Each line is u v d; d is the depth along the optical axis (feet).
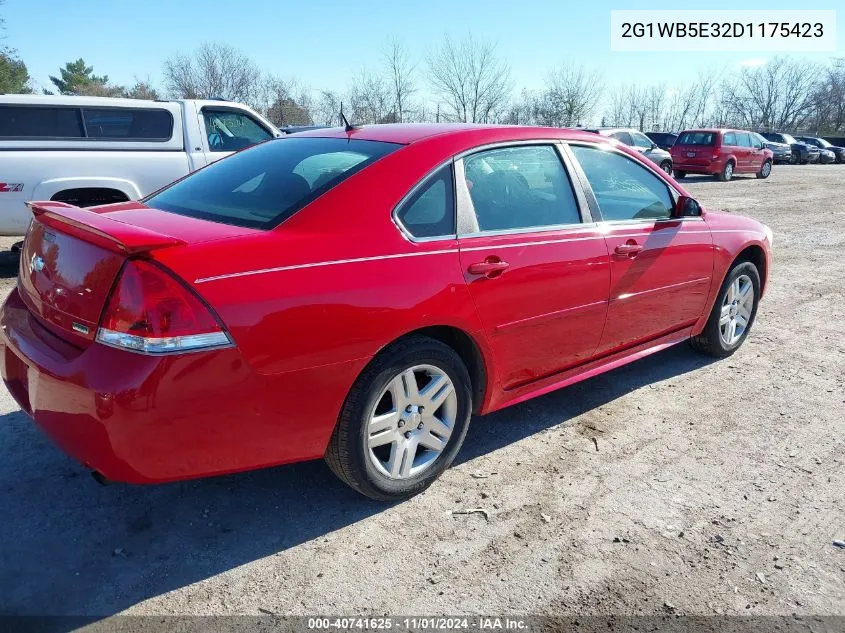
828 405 14.19
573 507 10.17
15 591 8.06
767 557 9.15
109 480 8.01
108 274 7.70
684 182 72.64
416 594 8.27
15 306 9.89
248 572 8.57
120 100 25.43
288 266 8.35
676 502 10.38
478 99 123.65
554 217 11.72
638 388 14.84
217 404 7.87
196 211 9.93
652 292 13.47
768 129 208.23
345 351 8.72
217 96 130.93
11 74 127.24
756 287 17.06
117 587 8.21
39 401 8.31
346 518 9.76
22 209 23.66
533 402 13.93
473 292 10.09
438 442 10.34
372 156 10.11
